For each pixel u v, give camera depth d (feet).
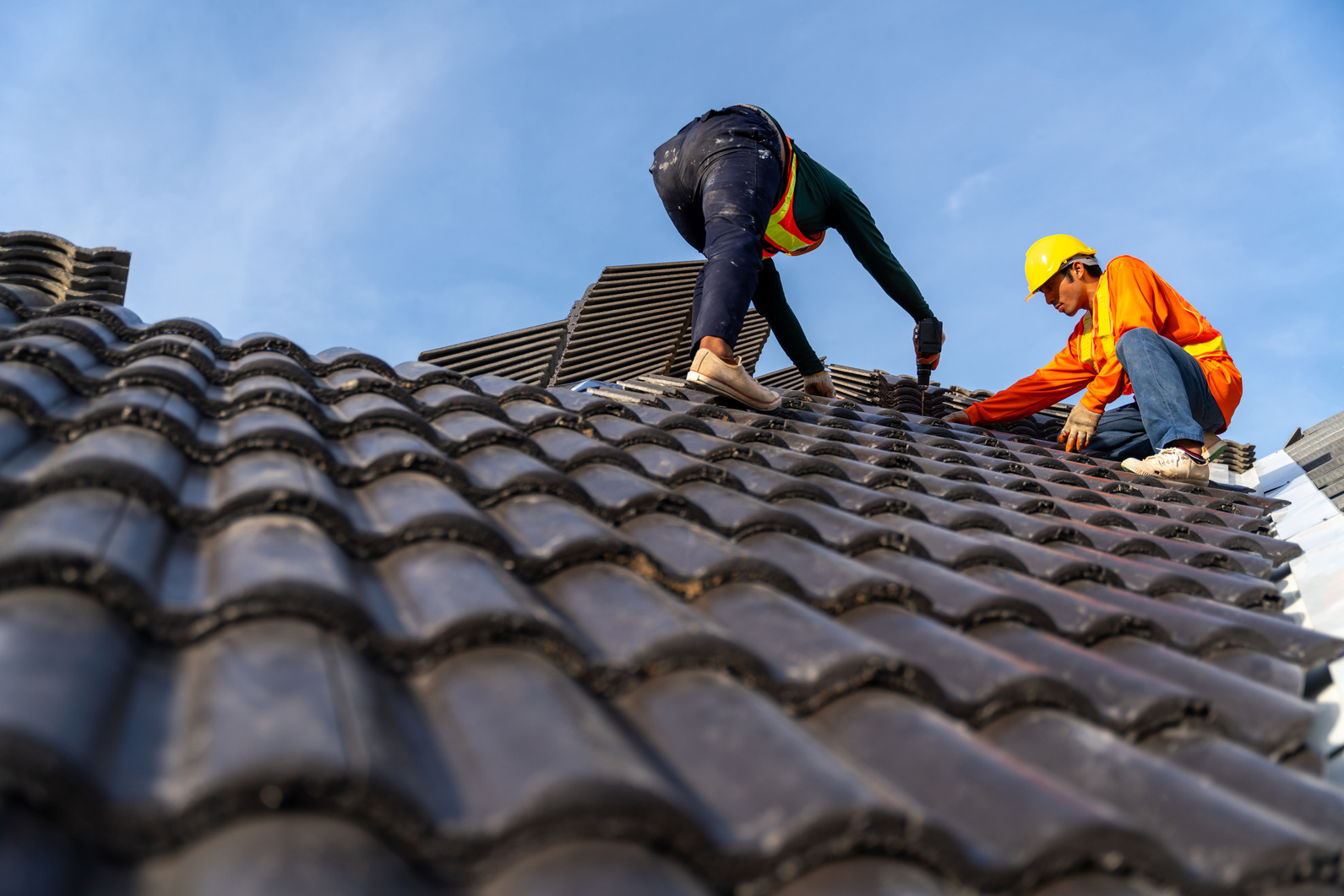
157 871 2.82
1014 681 4.79
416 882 2.91
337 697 3.51
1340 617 7.58
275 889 2.60
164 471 5.62
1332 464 13.70
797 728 4.01
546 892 2.84
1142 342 14.10
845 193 15.55
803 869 3.26
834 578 6.09
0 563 3.80
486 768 3.41
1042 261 16.43
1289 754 5.15
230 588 4.15
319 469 6.60
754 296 16.75
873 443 12.39
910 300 16.67
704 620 4.82
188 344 8.95
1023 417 18.11
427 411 9.29
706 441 10.05
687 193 14.97
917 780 3.93
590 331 21.90
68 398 7.06
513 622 4.30
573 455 8.17
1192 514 11.28
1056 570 7.46
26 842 2.62
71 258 13.67
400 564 5.28
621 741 3.66
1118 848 3.52
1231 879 3.69
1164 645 6.38
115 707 3.32
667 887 2.93
